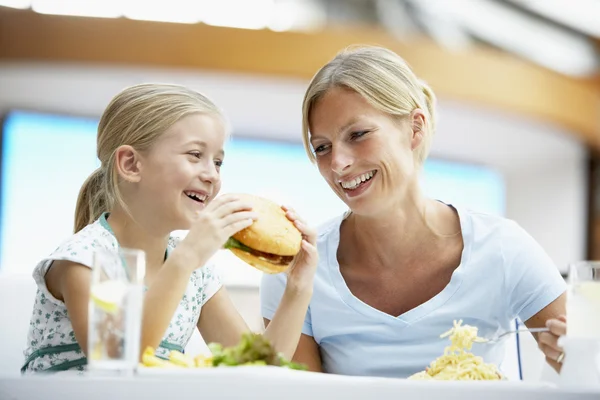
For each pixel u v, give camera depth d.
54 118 8.23
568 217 10.41
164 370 1.06
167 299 1.44
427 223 1.89
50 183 8.08
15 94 7.87
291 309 1.62
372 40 8.31
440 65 8.46
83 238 1.61
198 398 0.98
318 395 0.99
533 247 1.90
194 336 1.90
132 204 1.69
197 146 1.67
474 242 1.88
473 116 8.87
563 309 1.84
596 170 10.20
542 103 8.98
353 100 1.79
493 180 10.62
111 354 1.07
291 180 9.23
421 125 1.87
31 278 1.92
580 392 1.05
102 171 1.78
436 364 1.31
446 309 1.83
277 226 1.49
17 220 7.87
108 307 1.07
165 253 1.80
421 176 1.93
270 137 9.21
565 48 9.33
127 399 0.98
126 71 7.64
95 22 7.47
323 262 1.94
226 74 7.86
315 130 1.83
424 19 8.87
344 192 1.82
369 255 1.91
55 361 1.58
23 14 7.31
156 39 7.65
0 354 1.83
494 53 9.23
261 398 0.99
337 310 1.88
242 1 7.73
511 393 1.03
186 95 1.72
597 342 1.23
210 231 1.47
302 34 8.06
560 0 8.41
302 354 1.92
